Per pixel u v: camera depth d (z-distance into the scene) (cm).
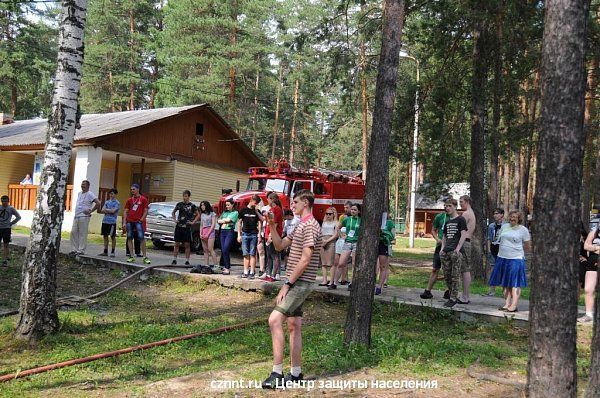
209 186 2578
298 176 1858
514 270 893
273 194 1172
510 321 870
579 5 426
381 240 1066
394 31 735
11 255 1421
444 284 1328
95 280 1228
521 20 1332
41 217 774
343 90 1433
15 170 2450
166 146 2352
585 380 605
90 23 3675
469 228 960
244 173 2769
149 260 1341
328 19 1343
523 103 2405
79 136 2067
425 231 5003
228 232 1241
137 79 3750
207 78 3212
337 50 1353
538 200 427
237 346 753
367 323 709
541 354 417
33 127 2666
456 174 1712
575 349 418
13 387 569
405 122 1603
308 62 3416
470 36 1541
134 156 2284
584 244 855
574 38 423
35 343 743
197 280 1201
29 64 3394
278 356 555
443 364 651
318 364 639
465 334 853
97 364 659
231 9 3319
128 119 2356
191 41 3259
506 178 3102
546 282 418
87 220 1398
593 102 2239
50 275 780
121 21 3675
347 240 1091
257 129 4034
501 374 613
